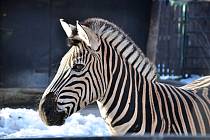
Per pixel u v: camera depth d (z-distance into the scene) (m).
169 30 26.11
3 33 26.92
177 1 25.89
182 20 26.05
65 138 4.20
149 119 7.07
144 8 26.25
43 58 27.11
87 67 6.91
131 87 7.14
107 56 7.07
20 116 12.60
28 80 24.42
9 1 26.75
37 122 12.13
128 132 7.09
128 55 7.25
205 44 26.28
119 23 26.59
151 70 7.39
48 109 6.79
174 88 7.48
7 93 17.56
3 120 12.16
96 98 7.02
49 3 26.78
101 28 7.17
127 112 7.07
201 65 26.20
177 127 7.09
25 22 27.02
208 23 26.41
